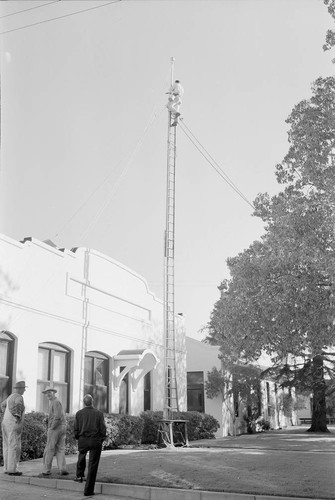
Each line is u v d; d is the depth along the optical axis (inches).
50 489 433.1
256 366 1289.4
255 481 408.8
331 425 1792.6
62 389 722.2
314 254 550.9
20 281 649.0
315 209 560.1
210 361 1248.8
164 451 613.0
